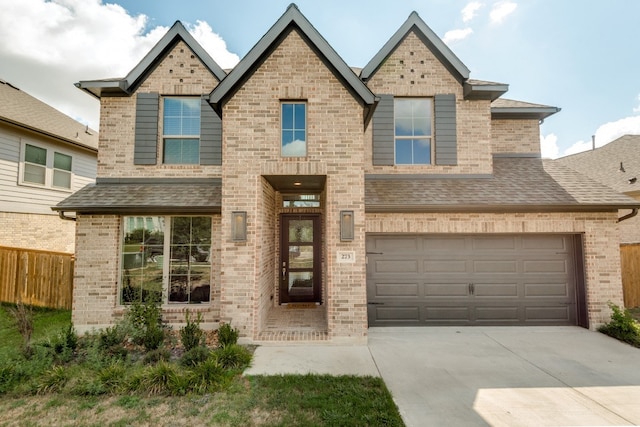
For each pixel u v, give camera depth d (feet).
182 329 19.74
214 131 26.32
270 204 26.27
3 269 28.66
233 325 20.51
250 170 21.38
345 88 21.83
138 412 12.59
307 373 16.05
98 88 25.75
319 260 30.09
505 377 15.84
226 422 11.97
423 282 24.47
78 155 45.50
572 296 24.26
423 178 27.07
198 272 24.39
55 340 17.51
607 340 21.06
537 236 24.58
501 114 30.35
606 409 12.97
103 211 23.25
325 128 21.58
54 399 13.41
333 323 20.53
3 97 40.93
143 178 25.89
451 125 27.48
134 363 16.74
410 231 24.03
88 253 23.34
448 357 18.34
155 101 26.37
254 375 15.75
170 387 13.93
